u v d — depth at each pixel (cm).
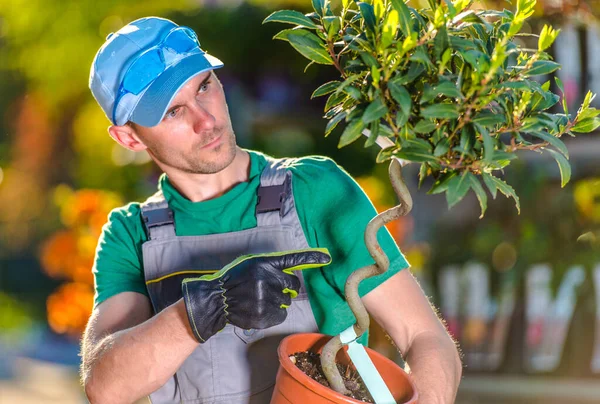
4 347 1386
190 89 272
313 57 245
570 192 602
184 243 286
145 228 296
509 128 233
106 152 1038
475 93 221
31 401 1009
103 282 299
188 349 255
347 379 256
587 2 498
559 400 607
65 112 1225
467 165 228
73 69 1038
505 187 236
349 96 244
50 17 1013
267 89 930
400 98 219
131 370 257
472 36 246
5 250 1509
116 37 279
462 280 649
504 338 642
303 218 281
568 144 610
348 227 272
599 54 589
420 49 224
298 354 261
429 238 669
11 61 1105
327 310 279
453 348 267
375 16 232
